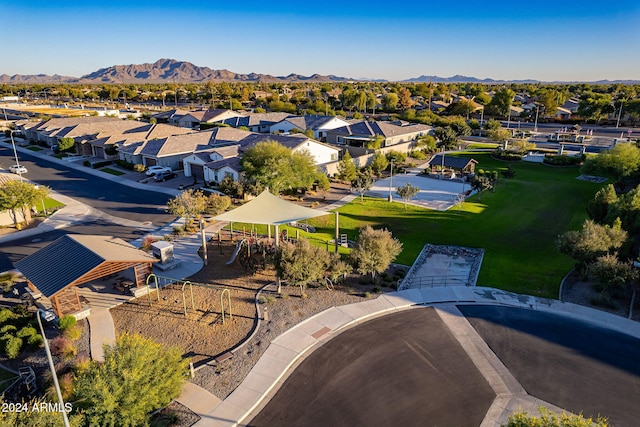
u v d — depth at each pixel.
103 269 25.53
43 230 40.09
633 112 112.06
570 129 108.12
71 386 18.50
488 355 21.50
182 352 21.02
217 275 30.50
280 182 48.75
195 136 71.44
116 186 56.50
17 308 25.19
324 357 21.41
